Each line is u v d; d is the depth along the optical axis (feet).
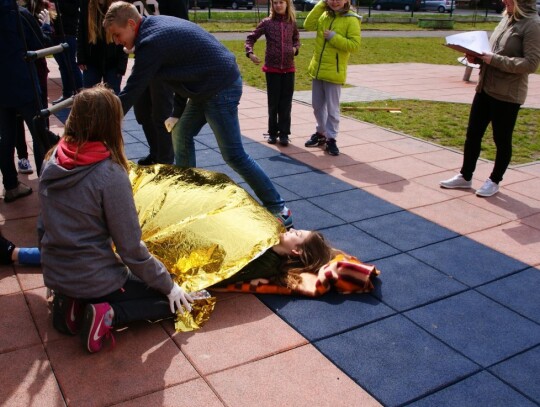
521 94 16.67
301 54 53.31
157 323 10.35
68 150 8.86
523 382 9.30
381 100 33.32
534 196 18.11
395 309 11.19
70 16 26.76
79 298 9.27
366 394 8.78
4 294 11.04
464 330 10.64
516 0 16.26
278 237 11.93
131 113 26.68
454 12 139.44
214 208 12.23
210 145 21.75
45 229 9.21
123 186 8.93
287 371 9.21
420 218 15.87
